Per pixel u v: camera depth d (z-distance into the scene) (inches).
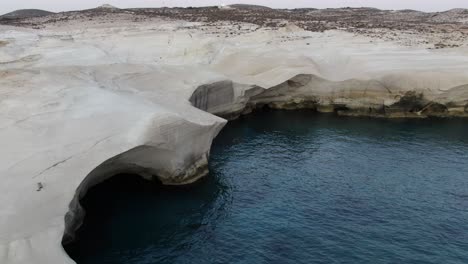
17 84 1075.3
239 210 987.9
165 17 2918.3
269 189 1090.1
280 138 1469.0
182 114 1079.0
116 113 981.8
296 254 826.2
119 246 855.1
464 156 1311.5
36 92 1044.5
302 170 1204.5
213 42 1979.6
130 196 1022.4
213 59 1851.6
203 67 1692.9
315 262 802.2
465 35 2472.9
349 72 1776.6
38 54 1606.8
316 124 1624.0
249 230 908.0
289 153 1331.2
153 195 1032.8
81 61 1569.9
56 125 917.8
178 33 2166.6
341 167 1226.6
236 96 1611.7
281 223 932.6
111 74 1333.7
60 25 2576.3
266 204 1015.6
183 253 837.8
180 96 1277.1
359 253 827.4
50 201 748.0
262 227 918.4
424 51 2050.9
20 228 674.2
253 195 1057.5
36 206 726.5
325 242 863.1
